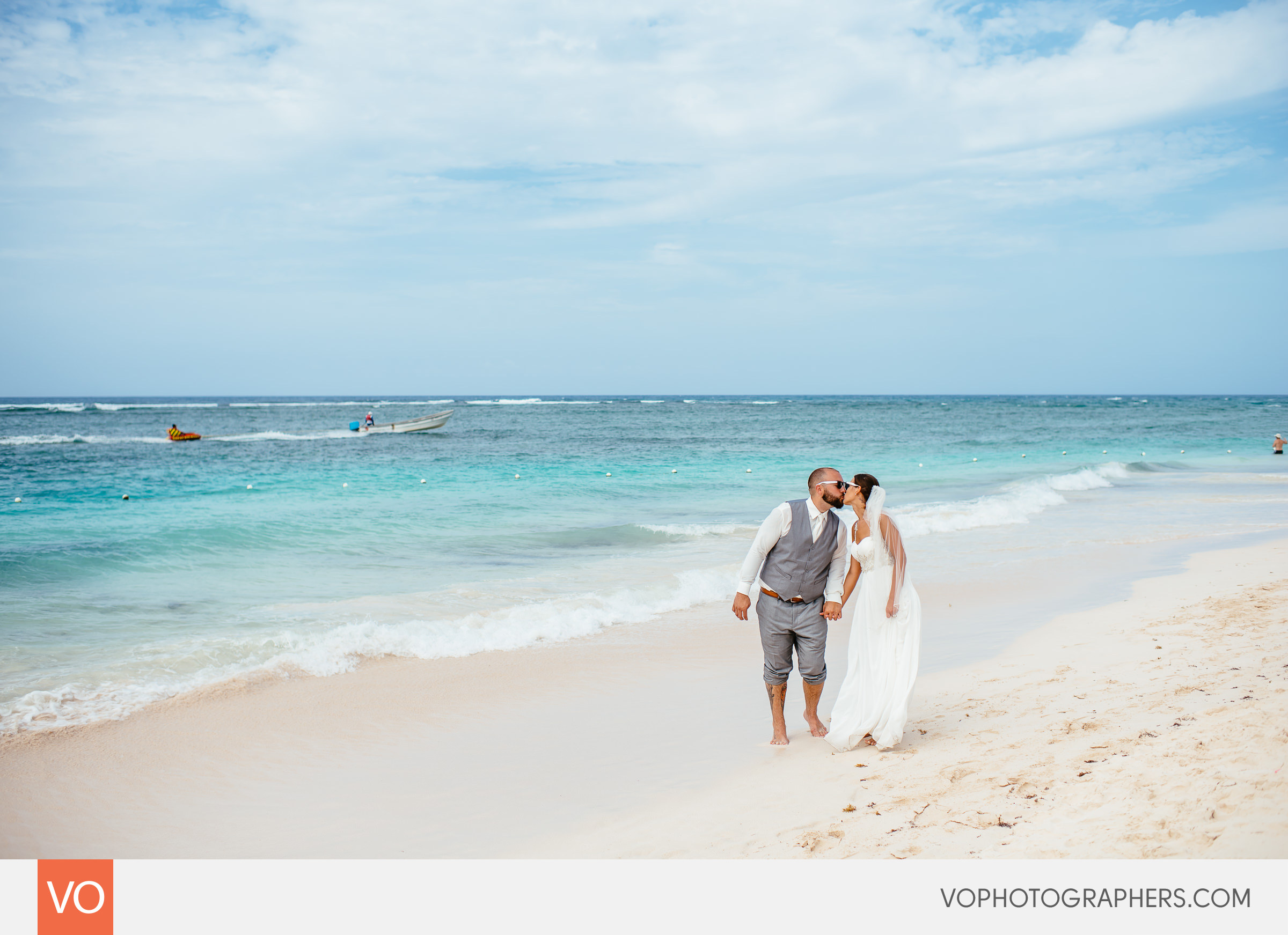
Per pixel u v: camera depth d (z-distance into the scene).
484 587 10.37
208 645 7.44
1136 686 5.39
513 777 4.93
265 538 14.05
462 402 156.38
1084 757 4.13
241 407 103.69
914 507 16.98
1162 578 10.09
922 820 3.76
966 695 5.75
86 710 5.92
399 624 8.07
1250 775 3.51
